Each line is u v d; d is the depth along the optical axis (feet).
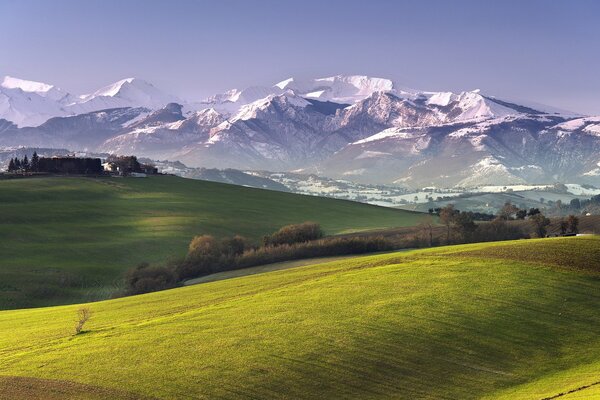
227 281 371.97
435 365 226.17
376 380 215.31
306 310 272.72
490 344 241.35
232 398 202.08
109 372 219.82
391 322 256.11
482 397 207.51
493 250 346.33
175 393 204.33
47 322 310.86
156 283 453.17
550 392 205.46
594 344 244.01
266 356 228.84
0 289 468.75
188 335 251.39
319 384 211.61
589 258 324.39
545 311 268.21
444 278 305.32
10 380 215.92
